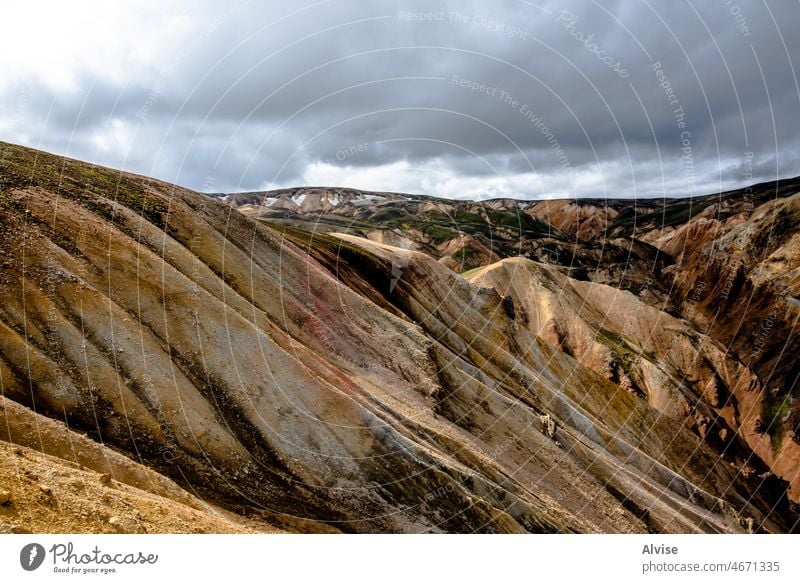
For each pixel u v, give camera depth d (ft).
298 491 90.63
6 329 81.20
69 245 101.40
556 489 168.04
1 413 64.90
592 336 435.94
